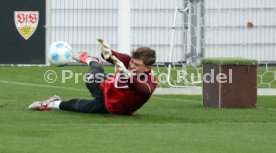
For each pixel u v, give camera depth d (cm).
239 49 4122
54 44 2050
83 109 1953
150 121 1855
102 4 4109
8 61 4103
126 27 2694
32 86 2880
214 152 1447
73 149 1455
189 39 3362
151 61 1858
